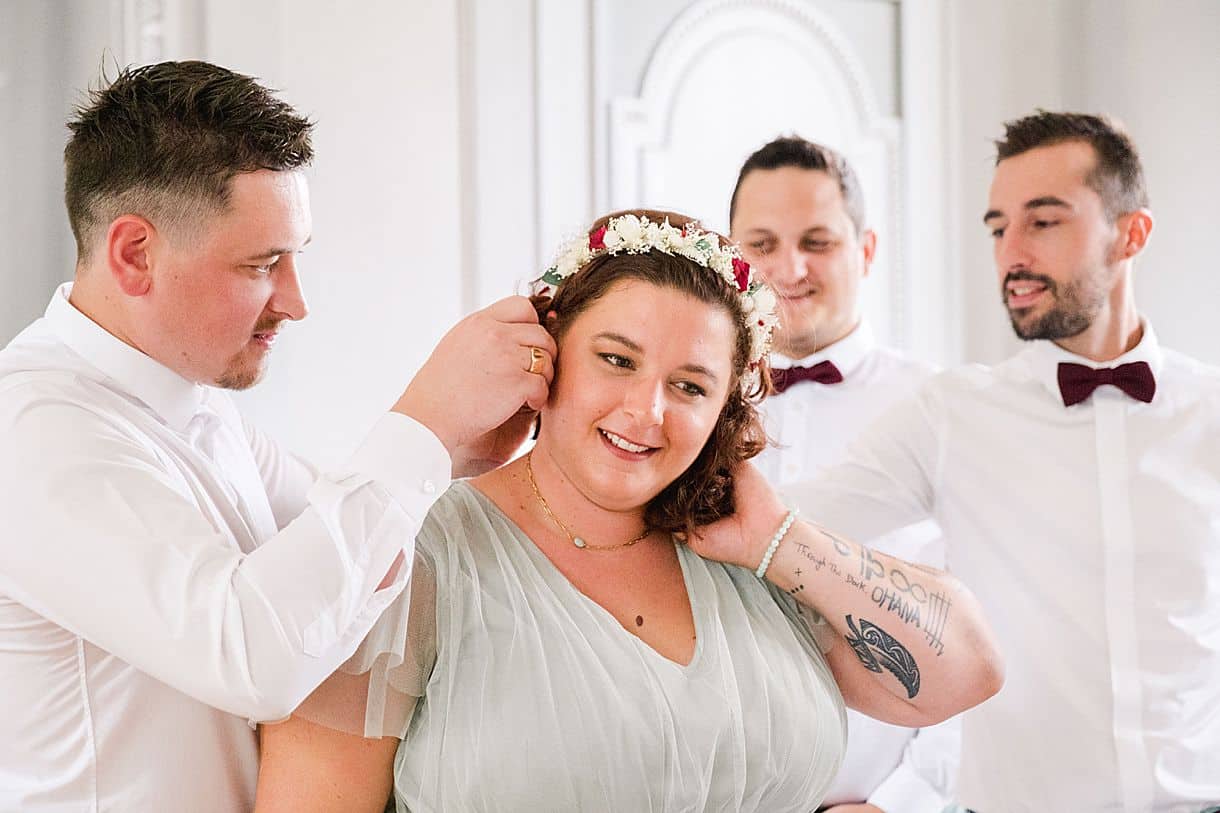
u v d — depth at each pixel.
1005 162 2.46
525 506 1.66
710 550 1.69
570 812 1.45
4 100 2.62
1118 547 2.29
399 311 2.97
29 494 1.37
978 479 2.43
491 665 1.49
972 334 3.63
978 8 3.59
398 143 2.96
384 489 1.42
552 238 3.12
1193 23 3.32
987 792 2.38
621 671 1.51
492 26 3.05
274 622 1.32
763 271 2.72
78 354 1.56
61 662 1.45
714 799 1.54
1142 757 2.24
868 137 3.50
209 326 1.55
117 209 1.51
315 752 1.48
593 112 3.17
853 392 2.82
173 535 1.38
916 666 1.71
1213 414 2.36
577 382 1.56
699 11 3.28
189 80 1.53
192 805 1.50
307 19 2.85
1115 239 2.36
